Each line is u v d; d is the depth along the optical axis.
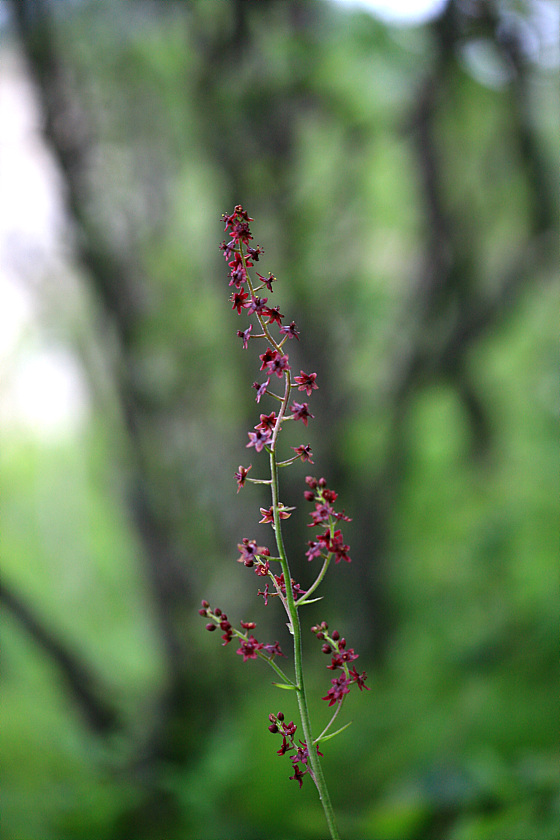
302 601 1.32
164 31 5.12
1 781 4.08
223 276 5.39
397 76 5.31
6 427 10.20
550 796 2.72
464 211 5.59
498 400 6.43
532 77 5.01
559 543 5.17
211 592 5.66
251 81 5.00
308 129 5.35
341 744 4.32
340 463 5.69
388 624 5.83
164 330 5.33
